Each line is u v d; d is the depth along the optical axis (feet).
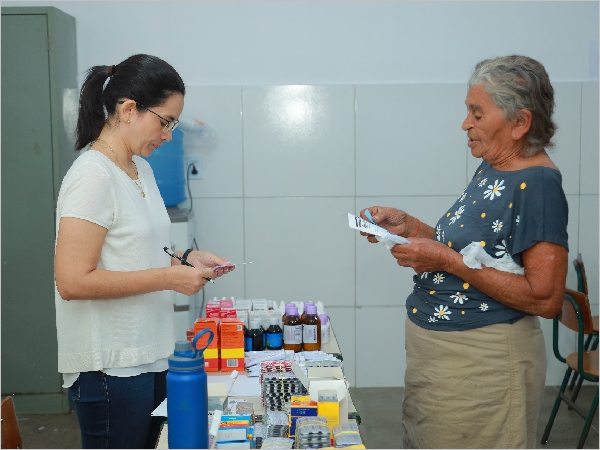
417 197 11.75
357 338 12.05
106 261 5.39
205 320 6.47
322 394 4.87
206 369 6.42
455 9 11.47
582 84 11.51
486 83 5.37
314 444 4.44
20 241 10.75
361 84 11.53
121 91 5.39
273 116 11.56
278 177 11.68
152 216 5.70
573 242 11.89
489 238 5.52
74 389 5.52
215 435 4.64
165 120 5.51
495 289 5.41
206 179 11.65
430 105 11.55
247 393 5.81
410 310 6.20
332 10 11.46
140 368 5.54
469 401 5.69
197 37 11.46
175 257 6.04
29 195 10.67
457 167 11.67
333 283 11.92
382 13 11.48
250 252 11.82
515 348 5.57
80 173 5.17
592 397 11.68
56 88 10.51
